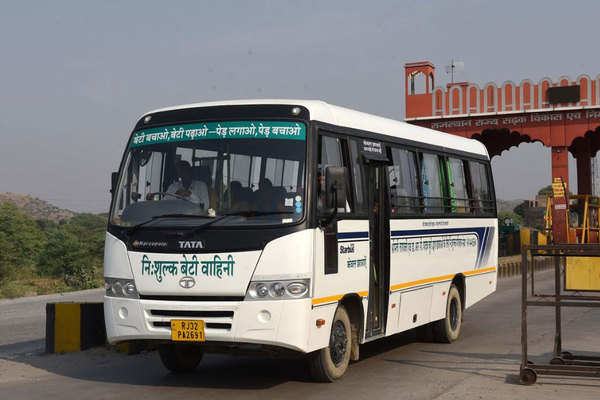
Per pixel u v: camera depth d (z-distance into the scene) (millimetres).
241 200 8672
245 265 8406
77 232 84438
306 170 8742
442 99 39469
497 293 24406
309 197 8648
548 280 31328
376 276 10633
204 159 9031
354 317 10047
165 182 9102
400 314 11352
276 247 8398
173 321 8539
